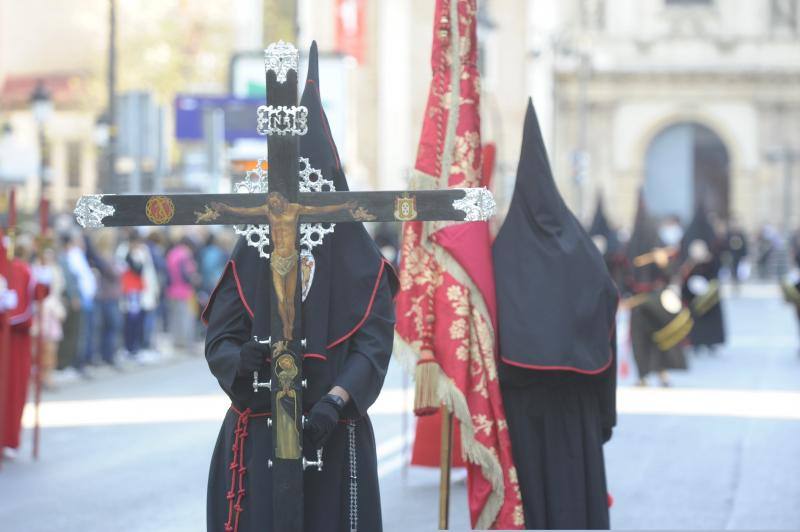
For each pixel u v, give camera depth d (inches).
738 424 1070.4
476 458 525.3
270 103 360.2
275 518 360.2
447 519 548.1
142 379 1467.8
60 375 1476.4
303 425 363.6
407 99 3875.5
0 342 905.5
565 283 521.3
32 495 792.9
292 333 360.5
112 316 1541.6
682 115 4923.7
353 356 373.1
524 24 4025.6
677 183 5000.0
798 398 1258.0
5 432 924.0
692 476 829.2
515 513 523.8
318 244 368.8
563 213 536.4
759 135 4923.7
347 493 374.0
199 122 1866.4
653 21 4982.8
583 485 527.2
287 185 361.7
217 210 363.9
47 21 4963.1
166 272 1764.3
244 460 373.4
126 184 1808.6
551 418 528.1
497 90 4018.2
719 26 4977.9
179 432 1056.8
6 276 898.1
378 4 3863.2
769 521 684.7
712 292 1711.4
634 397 1269.7
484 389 528.4
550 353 510.3
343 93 1987.0
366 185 3147.1
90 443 1002.1
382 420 1112.2
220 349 374.0
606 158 4923.7
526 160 534.0
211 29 3752.5
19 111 4726.9
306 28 3410.4
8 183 2233.0
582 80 3789.4
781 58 4948.3
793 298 1721.2
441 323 534.9
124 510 745.0
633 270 1360.7
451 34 558.3
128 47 3708.2
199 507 753.6
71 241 1445.6
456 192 360.5
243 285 378.6
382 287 381.7
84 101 4635.8
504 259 533.0
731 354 1779.0
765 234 4227.4
